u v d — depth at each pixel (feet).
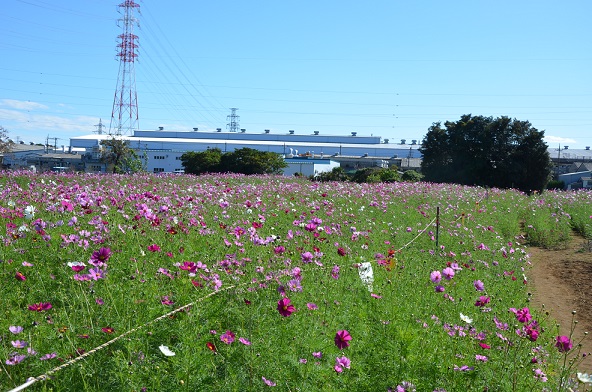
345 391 13.33
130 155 132.26
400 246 32.81
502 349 16.51
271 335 14.49
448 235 38.40
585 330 23.00
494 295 24.40
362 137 386.73
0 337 13.01
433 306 20.21
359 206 49.29
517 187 156.15
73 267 15.23
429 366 14.67
